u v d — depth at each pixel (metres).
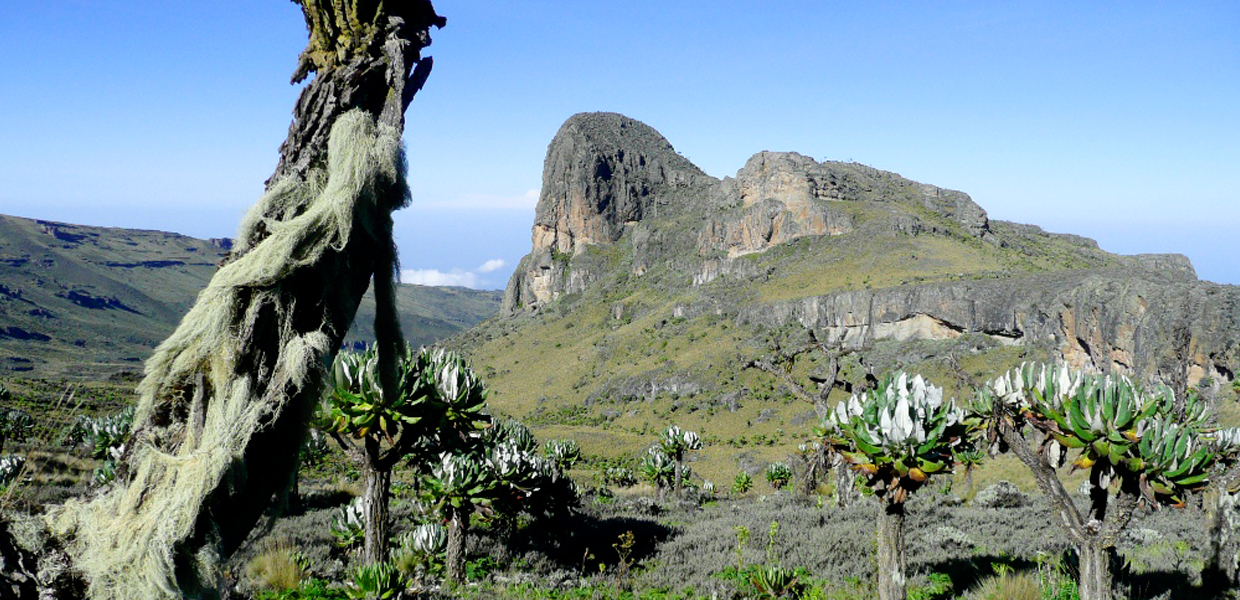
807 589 9.77
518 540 13.47
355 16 2.84
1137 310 85.62
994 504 19.08
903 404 6.36
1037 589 8.04
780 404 120.50
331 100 2.79
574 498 13.72
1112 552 8.97
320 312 2.69
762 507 20.34
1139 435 5.71
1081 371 6.14
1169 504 5.76
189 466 2.44
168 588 2.41
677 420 128.12
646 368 166.75
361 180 2.66
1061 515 6.21
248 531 2.64
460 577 10.41
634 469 59.22
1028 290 117.31
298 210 2.79
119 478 2.63
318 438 23.31
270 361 2.59
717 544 13.25
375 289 2.96
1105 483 5.84
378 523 8.13
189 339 2.55
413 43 2.95
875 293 140.38
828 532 13.80
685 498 25.80
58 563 2.51
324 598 8.30
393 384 3.11
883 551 6.90
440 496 10.40
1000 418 6.25
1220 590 8.50
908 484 6.53
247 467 2.54
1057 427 6.07
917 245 177.75
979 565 10.52
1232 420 15.26
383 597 7.89
